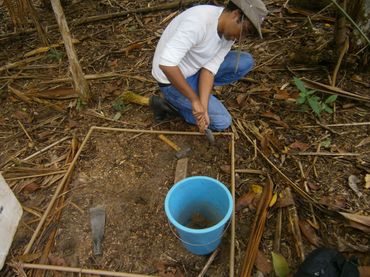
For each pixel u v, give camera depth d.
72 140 2.11
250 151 1.97
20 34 3.07
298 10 2.94
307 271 1.30
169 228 1.67
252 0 1.45
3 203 1.56
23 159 2.02
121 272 1.50
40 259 1.57
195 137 2.08
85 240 1.64
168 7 3.18
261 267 1.49
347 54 2.30
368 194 1.71
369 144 1.94
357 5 2.09
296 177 1.82
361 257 1.50
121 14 3.15
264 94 2.29
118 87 2.46
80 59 2.75
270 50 2.64
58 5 1.87
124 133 2.14
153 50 2.77
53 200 1.78
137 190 1.84
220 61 1.81
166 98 2.04
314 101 2.04
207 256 1.56
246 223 1.66
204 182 1.51
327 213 1.65
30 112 2.34
